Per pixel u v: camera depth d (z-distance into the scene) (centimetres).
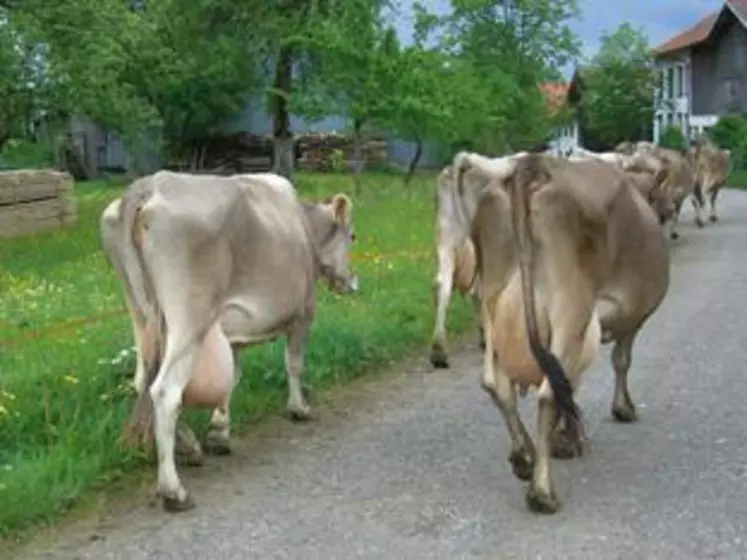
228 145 4244
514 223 645
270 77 3569
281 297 765
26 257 1673
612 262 682
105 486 698
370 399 899
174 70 3397
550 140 4300
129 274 695
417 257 1562
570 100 6125
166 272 672
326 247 925
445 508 661
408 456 755
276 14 3175
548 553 596
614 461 734
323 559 596
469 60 3206
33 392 813
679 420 826
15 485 655
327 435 804
